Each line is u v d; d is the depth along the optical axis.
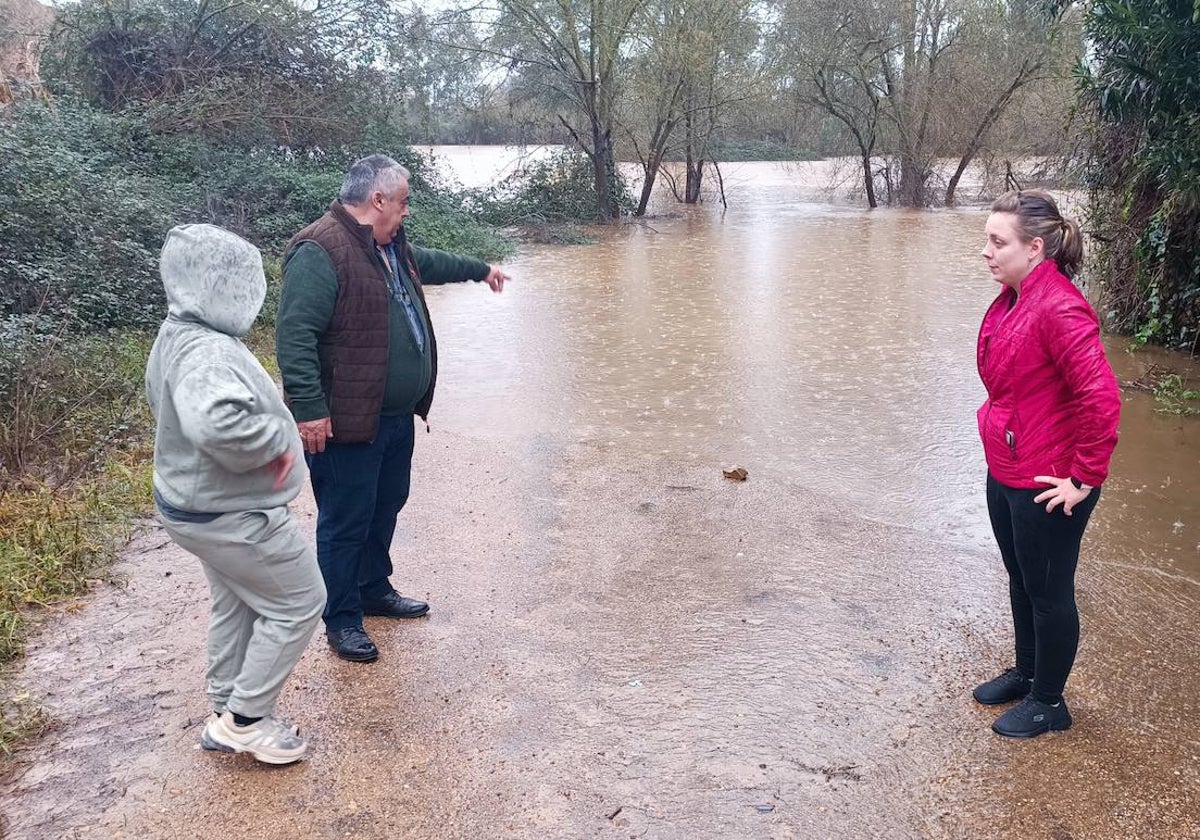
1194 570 4.54
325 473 3.69
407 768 3.16
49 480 5.73
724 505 5.44
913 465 6.07
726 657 3.81
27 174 8.91
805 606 4.23
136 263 8.99
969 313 10.66
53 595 4.36
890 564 4.64
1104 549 4.79
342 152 16.52
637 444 6.59
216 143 14.15
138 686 3.64
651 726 3.37
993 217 3.04
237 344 2.81
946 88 22.95
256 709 3.09
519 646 3.93
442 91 19.95
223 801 3.00
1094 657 3.76
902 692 3.55
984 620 4.07
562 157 21.41
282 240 13.02
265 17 15.09
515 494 5.65
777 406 7.42
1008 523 3.21
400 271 3.81
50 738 3.33
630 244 17.73
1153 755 3.15
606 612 4.21
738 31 21.84
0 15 15.22
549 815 2.92
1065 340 2.87
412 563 4.73
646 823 2.88
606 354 9.21
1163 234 8.27
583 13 19.58
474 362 9.00
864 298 11.71
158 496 2.87
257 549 2.90
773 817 2.90
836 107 24.11
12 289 7.90
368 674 3.72
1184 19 7.20
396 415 3.77
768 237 18.11
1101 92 8.09
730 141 26.55
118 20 14.75
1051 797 2.96
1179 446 6.30
